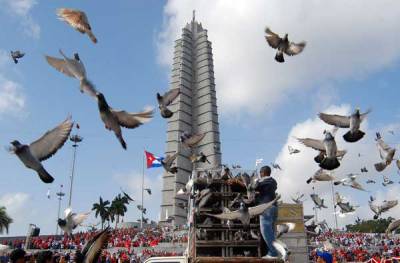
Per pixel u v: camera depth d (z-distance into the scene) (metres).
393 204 13.68
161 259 10.25
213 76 116.31
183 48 118.75
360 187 12.58
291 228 10.59
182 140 13.02
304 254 13.62
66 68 6.54
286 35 9.83
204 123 106.56
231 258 8.68
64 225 7.29
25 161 5.82
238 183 10.93
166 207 89.25
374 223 115.19
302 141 9.51
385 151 13.13
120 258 34.88
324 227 18.69
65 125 6.16
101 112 6.46
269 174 10.44
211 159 98.12
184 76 113.75
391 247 50.44
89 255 6.38
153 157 42.94
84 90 6.49
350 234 67.00
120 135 6.47
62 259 13.75
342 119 9.35
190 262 9.34
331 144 9.06
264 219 9.55
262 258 8.66
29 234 15.73
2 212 73.19
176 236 60.81
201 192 10.60
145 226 93.88
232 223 10.03
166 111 10.17
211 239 10.15
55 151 6.04
